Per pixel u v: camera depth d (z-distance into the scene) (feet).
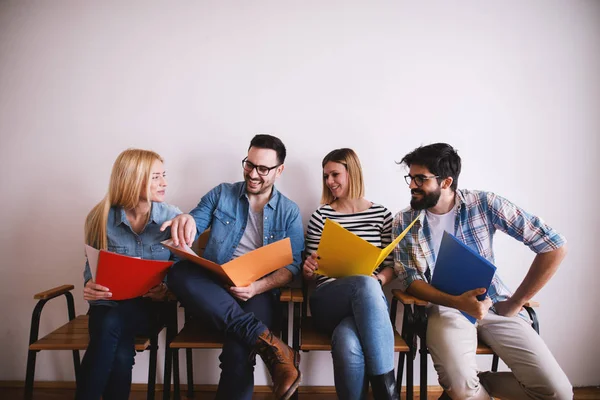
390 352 3.39
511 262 5.20
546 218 5.20
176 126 5.06
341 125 5.14
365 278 3.60
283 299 3.77
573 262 5.20
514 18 5.21
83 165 5.01
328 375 5.11
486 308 3.43
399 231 4.36
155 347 3.74
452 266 3.64
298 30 5.12
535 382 3.43
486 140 5.19
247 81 5.09
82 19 5.01
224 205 4.61
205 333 3.89
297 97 5.11
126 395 3.50
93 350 3.29
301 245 4.51
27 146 4.98
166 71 5.05
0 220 4.97
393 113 5.16
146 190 4.10
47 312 5.04
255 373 5.08
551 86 5.21
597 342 5.19
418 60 5.18
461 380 3.47
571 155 5.20
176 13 5.06
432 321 3.91
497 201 4.06
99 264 3.23
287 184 5.15
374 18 5.16
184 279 3.54
